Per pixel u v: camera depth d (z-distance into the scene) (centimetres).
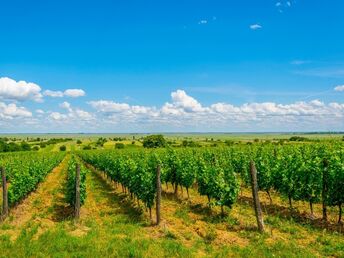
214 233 1680
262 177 2461
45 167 4434
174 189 3184
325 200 1833
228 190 2009
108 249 1451
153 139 11612
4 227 1873
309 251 1397
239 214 2081
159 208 1914
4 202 2112
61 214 2355
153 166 3247
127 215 2200
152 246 1486
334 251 1400
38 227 1881
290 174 2155
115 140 19438
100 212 2334
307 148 3906
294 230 1695
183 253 1399
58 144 16988
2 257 1384
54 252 1438
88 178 4694
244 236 1633
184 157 3453
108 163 4216
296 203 2358
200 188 2383
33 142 19075
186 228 1830
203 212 2188
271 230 1658
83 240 1573
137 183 2402
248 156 3375
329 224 1797
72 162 3991
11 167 4141
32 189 3381
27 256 1391
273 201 2461
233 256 1375
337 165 1817
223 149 5134
